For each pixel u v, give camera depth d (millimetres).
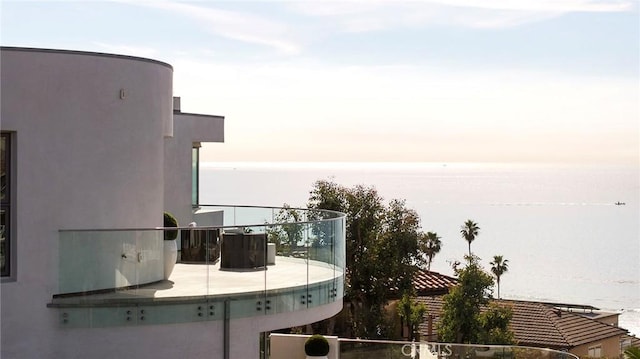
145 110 16984
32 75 15305
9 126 15070
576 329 49688
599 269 161625
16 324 15164
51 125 15508
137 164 16828
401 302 38188
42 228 15398
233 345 16359
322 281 18156
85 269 15719
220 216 25078
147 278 16438
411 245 37656
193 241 16875
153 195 17359
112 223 16375
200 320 16031
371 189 38438
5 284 15055
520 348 20141
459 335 40188
